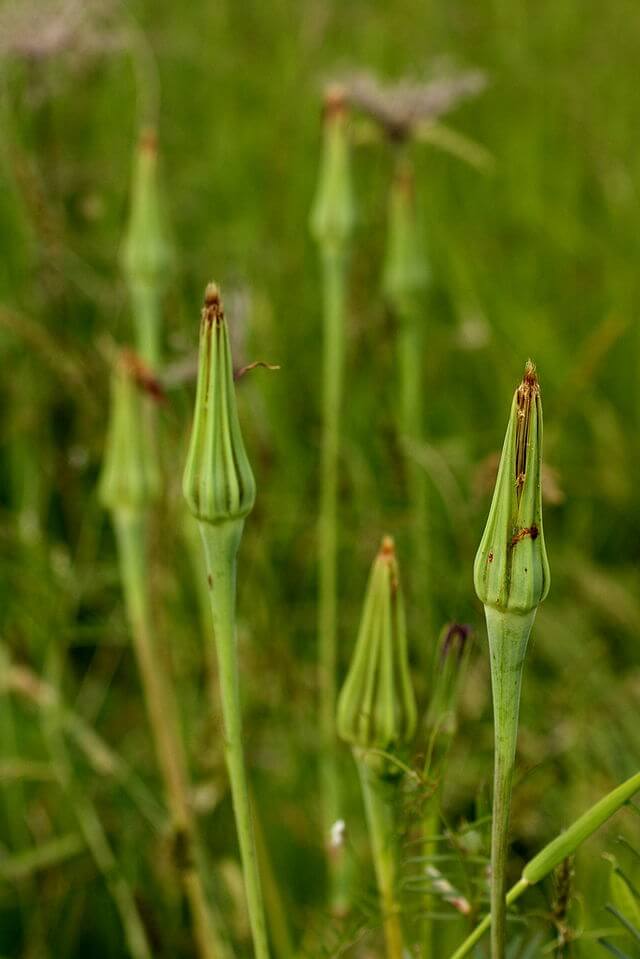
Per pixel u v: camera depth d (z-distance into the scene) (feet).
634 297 4.42
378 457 3.90
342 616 3.46
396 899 2.32
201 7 5.47
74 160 4.21
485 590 2.06
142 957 2.76
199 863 2.72
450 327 4.37
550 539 3.87
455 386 4.34
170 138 4.93
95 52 3.69
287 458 3.82
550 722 2.90
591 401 4.08
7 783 3.08
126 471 2.70
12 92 3.72
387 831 2.30
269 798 3.09
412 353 3.21
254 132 5.01
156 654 2.82
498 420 4.19
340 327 3.05
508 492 2.04
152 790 3.29
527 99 5.23
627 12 5.53
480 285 4.52
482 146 5.08
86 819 2.84
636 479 3.97
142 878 3.02
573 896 2.31
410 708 2.27
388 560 2.24
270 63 5.35
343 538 3.56
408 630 3.07
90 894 2.99
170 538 2.99
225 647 2.17
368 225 4.28
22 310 3.80
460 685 2.31
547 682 3.28
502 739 2.08
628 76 5.37
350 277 4.06
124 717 3.46
